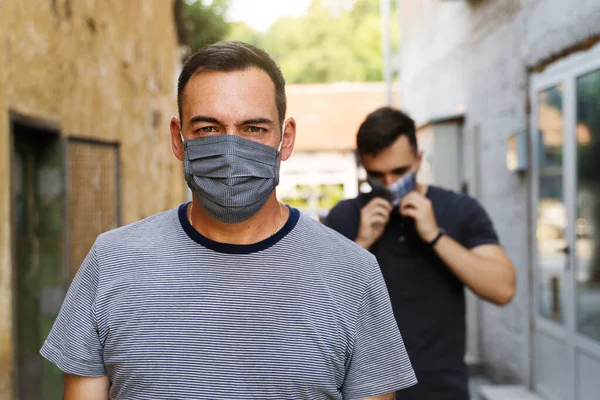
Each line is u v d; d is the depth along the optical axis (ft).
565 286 15.55
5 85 11.85
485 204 22.04
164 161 26.40
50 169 14.85
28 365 14.75
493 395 17.74
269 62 5.32
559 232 15.93
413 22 37.58
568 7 14.93
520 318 18.70
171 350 4.95
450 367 8.72
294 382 4.95
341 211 9.58
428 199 9.24
